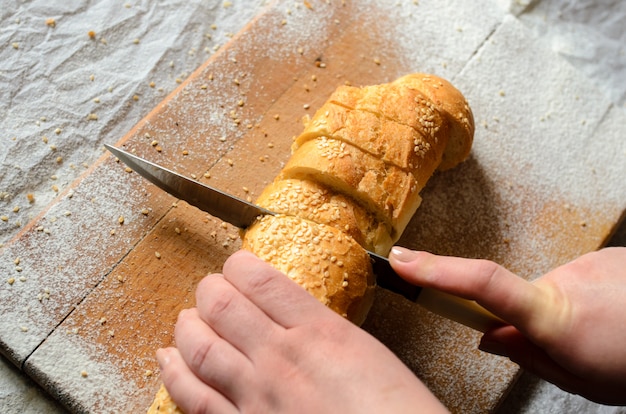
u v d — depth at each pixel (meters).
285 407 0.37
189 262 0.50
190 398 0.39
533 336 0.42
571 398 0.53
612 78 0.63
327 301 0.43
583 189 0.56
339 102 0.49
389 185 0.47
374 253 0.46
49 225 0.50
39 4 0.59
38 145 0.55
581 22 0.65
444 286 0.42
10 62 0.57
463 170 0.55
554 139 0.57
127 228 0.50
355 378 0.37
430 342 0.50
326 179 0.47
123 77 0.58
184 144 0.53
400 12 0.60
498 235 0.54
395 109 0.49
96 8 0.60
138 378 0.47
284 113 0.55
